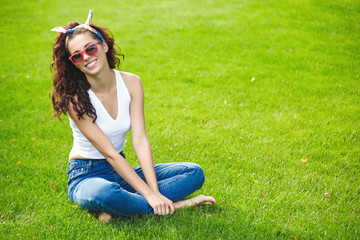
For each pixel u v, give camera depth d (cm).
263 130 427
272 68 657
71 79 259
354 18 921
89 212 280
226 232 251
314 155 369
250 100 525
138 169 291
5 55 799
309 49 747
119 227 259
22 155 384
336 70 635
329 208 282
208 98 537
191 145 395
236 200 295
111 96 269
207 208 281
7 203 294
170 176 278
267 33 850
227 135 418
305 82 586
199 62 702
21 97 568
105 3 1252
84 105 254
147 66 691
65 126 465
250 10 1031
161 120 464
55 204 293
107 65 262
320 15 959
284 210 282
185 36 861
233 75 627
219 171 339
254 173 334
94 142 261
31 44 880
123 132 276
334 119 453
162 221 263
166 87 586
